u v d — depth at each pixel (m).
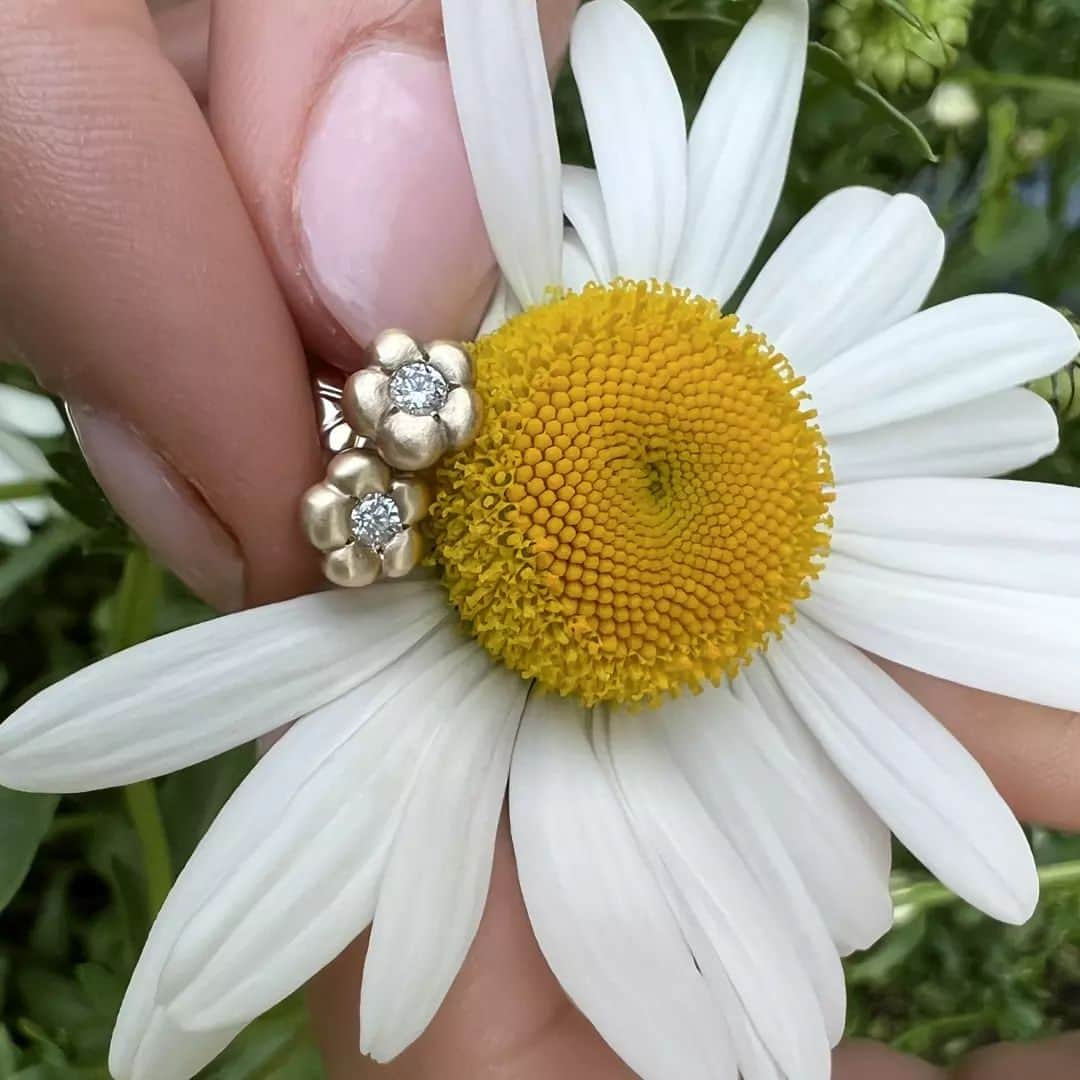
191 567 0.09
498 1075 0.10
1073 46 0.13
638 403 0.08
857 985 0.16
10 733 0.07
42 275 0.07
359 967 0.10
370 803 0.08
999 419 0.10
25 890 0.14
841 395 0.10
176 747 0.08
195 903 0.07
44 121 0.07
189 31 0.11
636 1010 0.08
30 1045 0.14
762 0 0.10
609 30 0.10
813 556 0.09
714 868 0.09
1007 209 0.13
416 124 0.08
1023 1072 0.12
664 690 0.09
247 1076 0.12
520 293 0.09
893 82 0.12
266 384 0.08
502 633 0.08
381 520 0.08
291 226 0.08
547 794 0.09
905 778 0.09
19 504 0.13
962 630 0.09
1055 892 0.14
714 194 0.10
